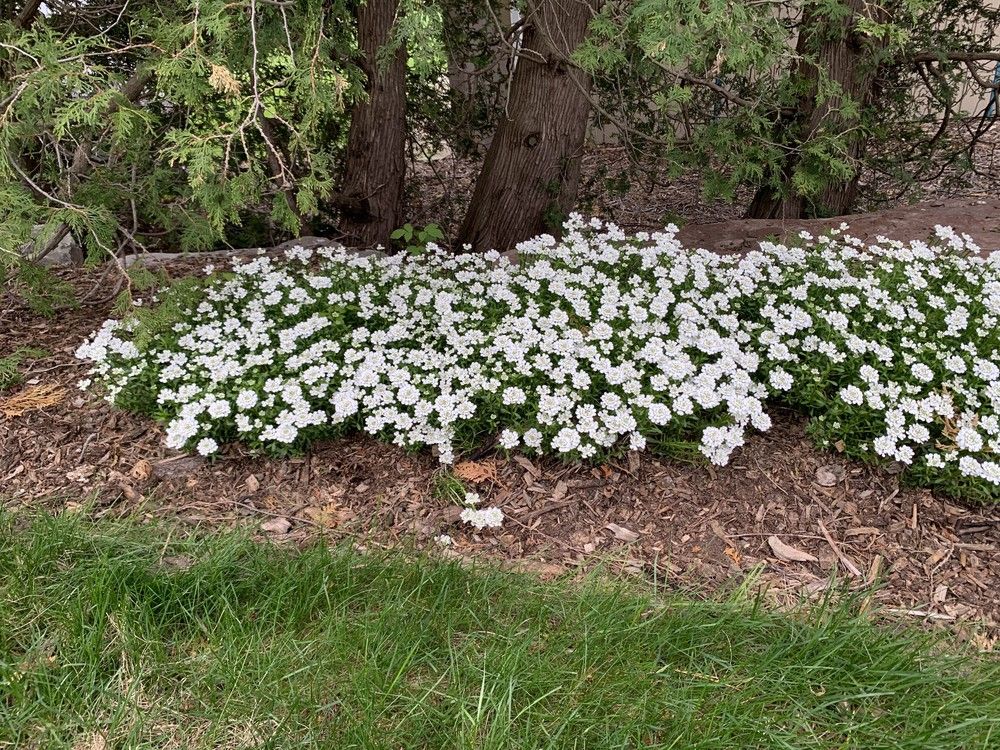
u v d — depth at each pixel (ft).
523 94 17.84
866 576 9.02
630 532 9.52
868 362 11.16
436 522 9.62
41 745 6.58
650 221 24.07
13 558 8.31
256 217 21.33
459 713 6.73
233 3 8.86
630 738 6.74
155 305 14.12
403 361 11.26
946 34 20.15
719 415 10.72
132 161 12.96
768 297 12.00
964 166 22.06
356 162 19.92
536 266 12.54
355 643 7.54
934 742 6.70
